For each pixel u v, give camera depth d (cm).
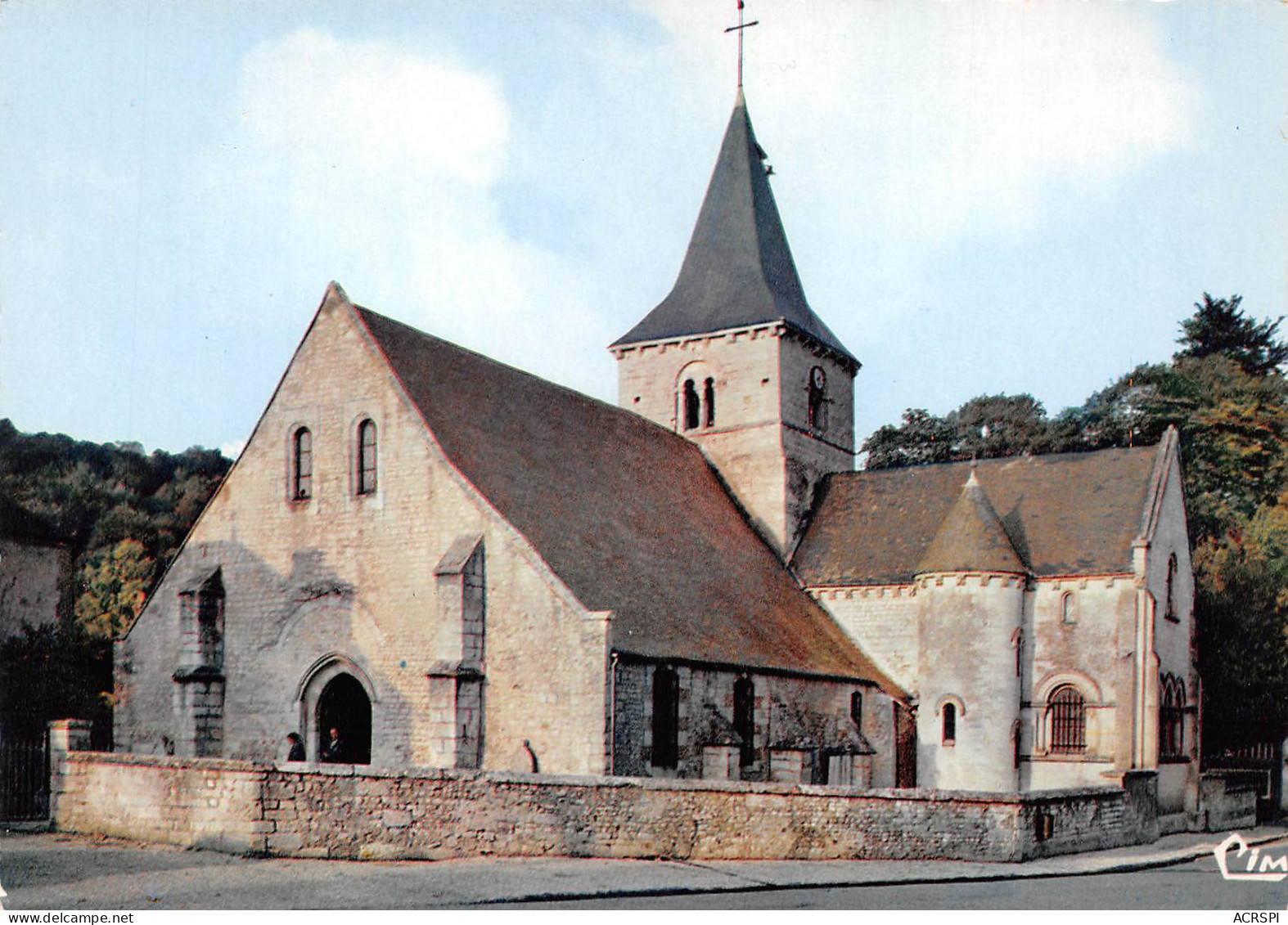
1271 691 4853
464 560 3256
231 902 2038
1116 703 4097
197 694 3612
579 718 3119
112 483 8538
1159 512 4341
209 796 2495
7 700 4253
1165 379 7588
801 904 2158
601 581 3434
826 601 4575
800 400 5012
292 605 3584
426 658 3338
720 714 3522
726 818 2630
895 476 4953
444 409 3597
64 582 5138
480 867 2384
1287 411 7325
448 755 3175
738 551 4441
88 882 2170
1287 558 5900
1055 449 7462
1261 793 4716
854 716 4197
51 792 2736
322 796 2452
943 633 4222
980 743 4134
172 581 3781
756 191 5250
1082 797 3138
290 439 3653
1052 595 4247
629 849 2570
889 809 2739
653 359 5144
